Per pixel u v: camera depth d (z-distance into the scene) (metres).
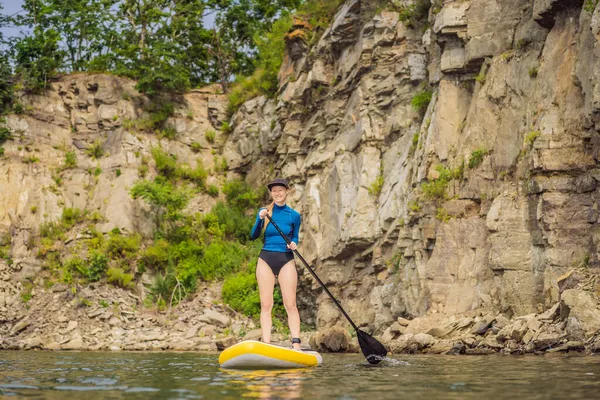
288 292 8.57
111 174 32.72
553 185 14.27
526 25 16.98
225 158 34.59
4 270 28.66
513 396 5.09
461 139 17.80
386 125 22.70
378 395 5.21
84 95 34.53
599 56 13.46
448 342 13.32
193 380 6.57
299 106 27.94
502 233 15.14
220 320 25.12
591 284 12.76
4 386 6.14
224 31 38.91
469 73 18.42
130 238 29.80
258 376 6.96
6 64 34.22
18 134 32.81
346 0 25.75
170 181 33.28
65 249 29.56
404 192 19.98
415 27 22.77
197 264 28.92
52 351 18.62
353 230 21.66
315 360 8.59
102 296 27.06
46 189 31.78
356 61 24.33
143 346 21.92
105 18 36.50
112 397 5.21
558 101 14.94
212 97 36.47
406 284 18.38
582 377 6.56
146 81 34.66
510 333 12.53
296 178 27.12
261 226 8.86
